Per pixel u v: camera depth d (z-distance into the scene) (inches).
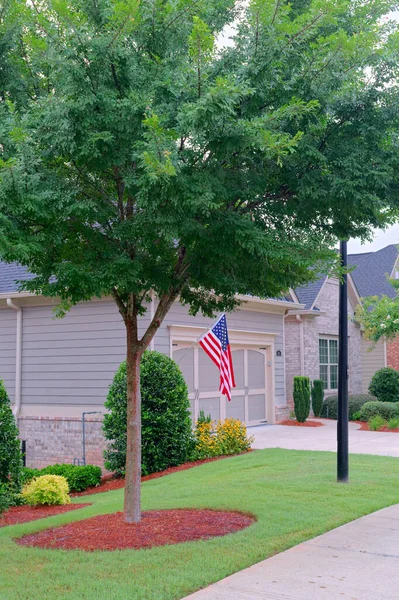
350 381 971.9
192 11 261.4
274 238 263.0
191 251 267.7
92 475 483.8
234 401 692.7
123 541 260.7
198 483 405.1
